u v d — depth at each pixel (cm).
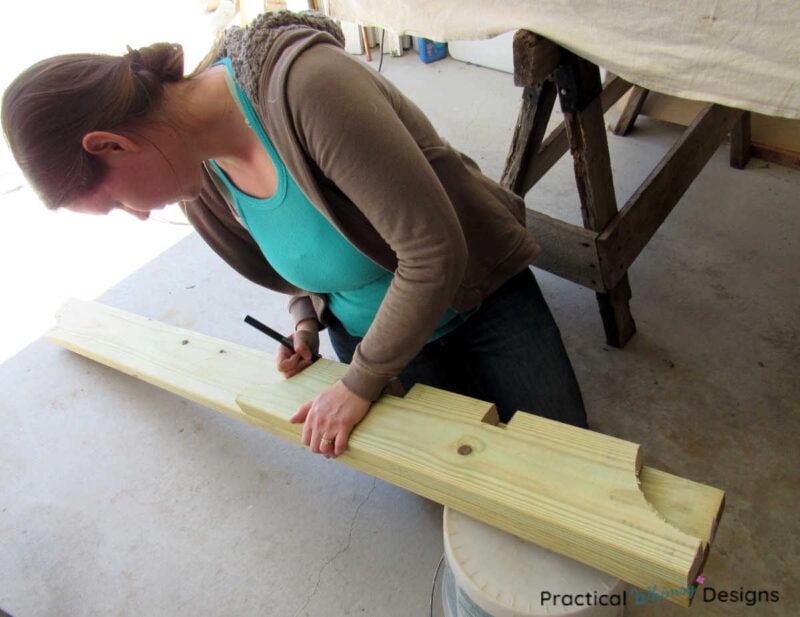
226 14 240
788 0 93
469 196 97
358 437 91
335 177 73
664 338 168
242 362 141
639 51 112
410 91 309
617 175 227
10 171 320
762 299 172
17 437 177
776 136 214
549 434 82
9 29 468
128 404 181
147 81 74
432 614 123
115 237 261
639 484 73
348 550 136
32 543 150
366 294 110
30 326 218
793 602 115
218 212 106
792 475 134
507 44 299
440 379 124
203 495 153
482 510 82
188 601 133
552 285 191
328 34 75
